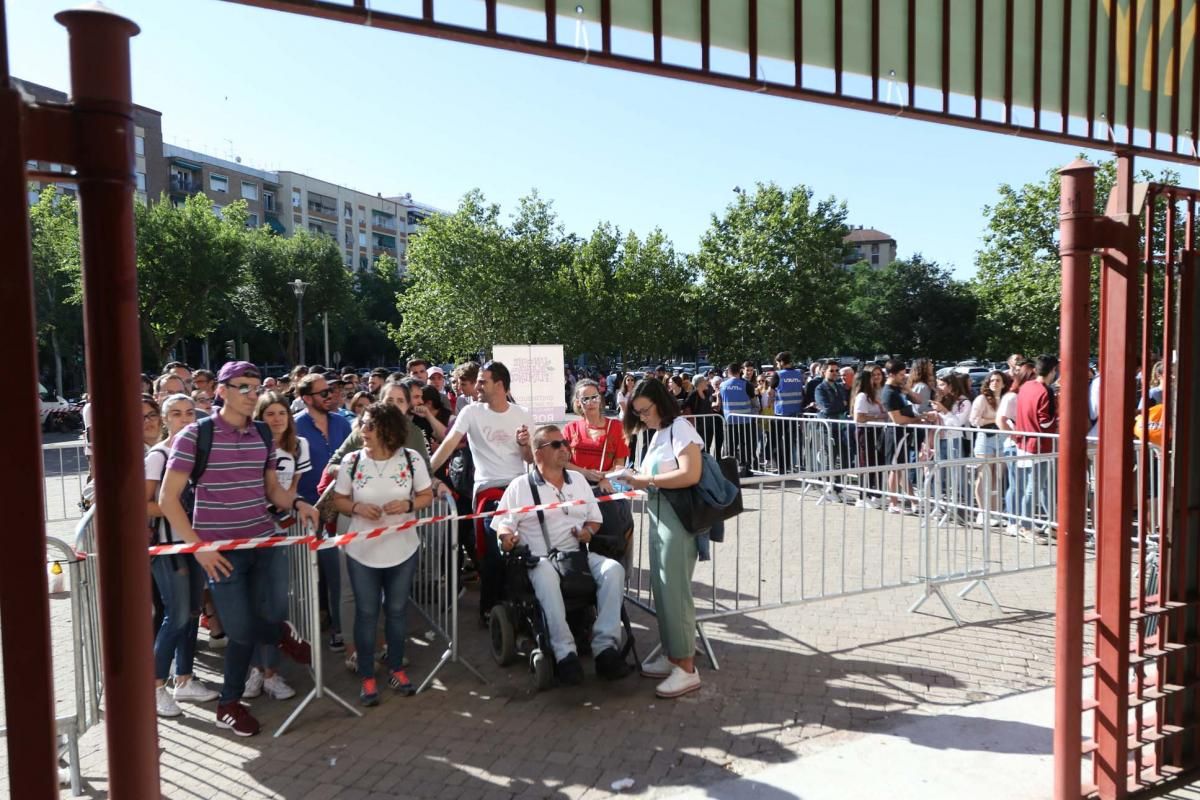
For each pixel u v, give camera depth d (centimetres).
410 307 4847
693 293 5012
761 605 527
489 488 566
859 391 1055
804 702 443
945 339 5809
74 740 366
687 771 370
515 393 1055
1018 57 269
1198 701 331
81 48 140
